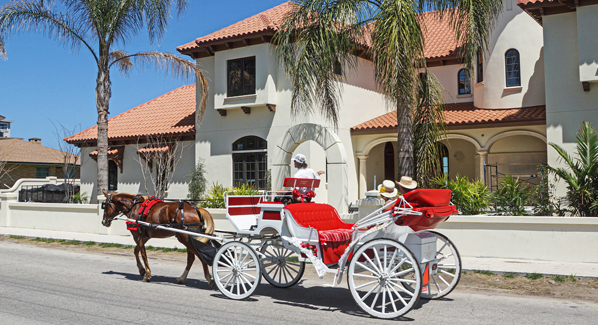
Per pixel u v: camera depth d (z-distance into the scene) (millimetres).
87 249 14977
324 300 8164
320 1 12672
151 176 23516
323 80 13008
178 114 25000
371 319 6879
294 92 13383
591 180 11648
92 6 18484
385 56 11352
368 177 22047
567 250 10906
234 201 9000
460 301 8000
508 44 18938
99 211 18141
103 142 19375
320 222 8227
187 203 9586
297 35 13336
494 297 8320
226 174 21109
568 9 15906
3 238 17750
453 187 12680
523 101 18641
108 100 19547
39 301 8055
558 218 10938
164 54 19203
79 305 7758
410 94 11344
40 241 16797
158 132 23078
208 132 21703
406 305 6664
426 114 12688
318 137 17172
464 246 11867
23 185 26688
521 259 11289
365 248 6988
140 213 9766
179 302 7973
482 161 18875
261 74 19656
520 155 20500
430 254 7461
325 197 20891
